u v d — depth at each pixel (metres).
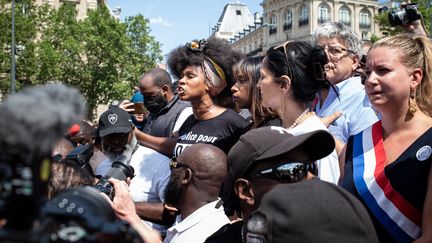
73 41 42.12
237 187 2.01
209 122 3.80
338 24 4.10
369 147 2.47
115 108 3.81
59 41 42.47
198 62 3.85
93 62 44.84
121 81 45.75
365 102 3.88
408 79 2.39
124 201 2.31
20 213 0.77
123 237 0.90
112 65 45.19
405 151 2.32
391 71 2.39
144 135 4.06
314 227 1.46
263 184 1.94
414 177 2.26
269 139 1.96
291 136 2.00
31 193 0.75
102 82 44.81
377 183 2.33
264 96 3.01
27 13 39.06
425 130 2.36
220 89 3.92
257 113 3.50
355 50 4.04
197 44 3.93
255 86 3.55
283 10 70.75
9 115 0.74
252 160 1.94
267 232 1.50
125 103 5.34
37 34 41.69
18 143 0.73
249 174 1.98
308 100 2.92
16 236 0.76
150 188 3.70
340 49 3.98
